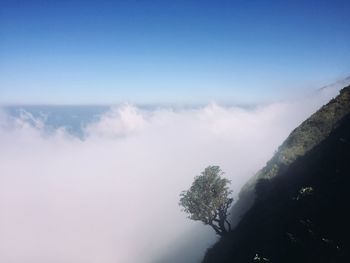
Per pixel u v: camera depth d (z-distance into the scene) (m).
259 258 25.59
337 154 30.58
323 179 28.25
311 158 39.03
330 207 23.11
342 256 18.50
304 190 28.45
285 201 32.66
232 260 33.81
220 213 43.50
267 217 33.41
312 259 20.34
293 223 25.72
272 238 27.45
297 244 22.78
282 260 23.03
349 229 19.80
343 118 43.34
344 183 24.23
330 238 20.50
